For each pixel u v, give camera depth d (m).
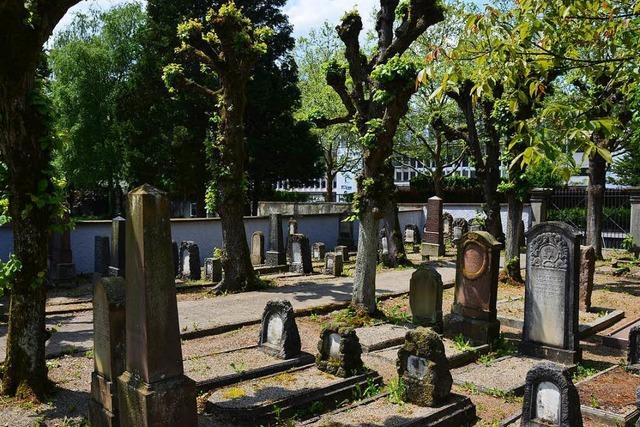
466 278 10.43
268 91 32.66
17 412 6.86
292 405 7.03
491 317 10.14
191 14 31.53
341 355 7.92
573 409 6.11
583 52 7.84
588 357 9.80
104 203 49.53
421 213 33.00
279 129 33.72
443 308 13.49
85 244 18.91
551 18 6.05
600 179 21.53
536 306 9.60
